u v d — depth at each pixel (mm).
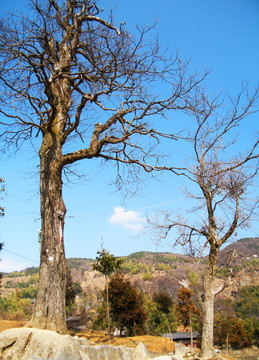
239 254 12664
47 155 12641
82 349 8570
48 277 11305
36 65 11781
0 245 21734
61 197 12492
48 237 11727
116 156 14867
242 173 12711
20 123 13820
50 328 10758
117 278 27234
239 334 42188
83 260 198625
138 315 27422
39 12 12500
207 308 12242
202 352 11891
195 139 13273
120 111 13906
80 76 13078
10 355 7707
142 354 10945
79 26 14078
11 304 75688
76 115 13281
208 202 13102
